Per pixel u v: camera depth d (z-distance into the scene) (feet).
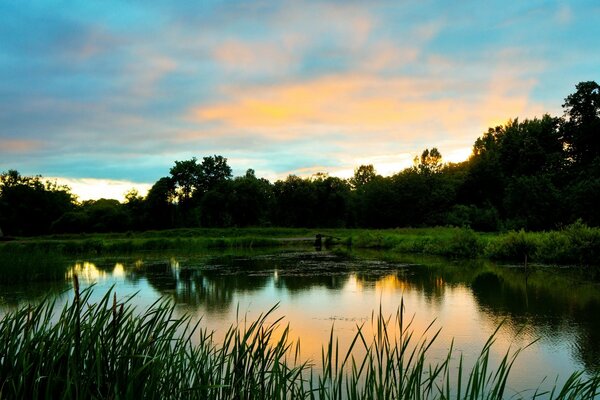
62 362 11.64
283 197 227.20
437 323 33.94
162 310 13.25
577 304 40.34
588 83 192.75
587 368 24.49
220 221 211.82
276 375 13.15
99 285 53.52
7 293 47.83
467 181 210.59
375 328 32.24
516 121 274.36
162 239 120.67
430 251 93.04
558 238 72.74
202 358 13.94
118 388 10.89
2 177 213.05
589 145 190.08
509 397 20.47
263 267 70.85
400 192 203.10
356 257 87.71
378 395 12.85
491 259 79.46
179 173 223.10
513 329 32.22
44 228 211.20
